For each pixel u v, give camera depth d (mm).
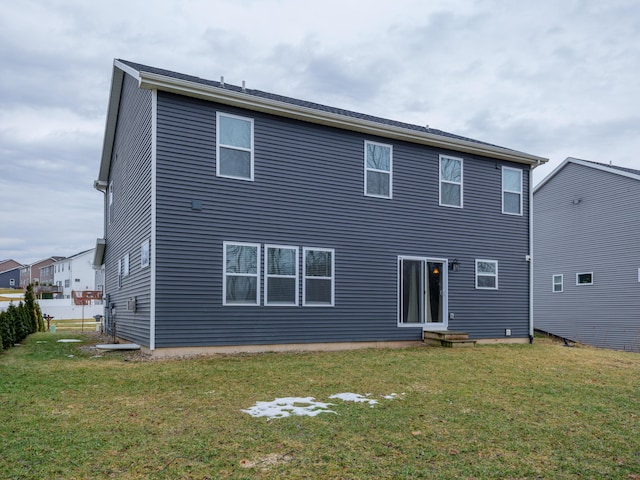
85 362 8500
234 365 8352
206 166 9805
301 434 4727
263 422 5086
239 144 10211
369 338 11578
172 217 9398
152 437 4527
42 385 6473
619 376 8578
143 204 10242
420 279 12539
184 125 9641
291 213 10711
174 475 3703
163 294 9211
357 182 11641
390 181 12133
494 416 5629
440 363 9234
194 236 9586
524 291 14312
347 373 7934
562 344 14516
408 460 4168
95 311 34500
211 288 9688
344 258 11359
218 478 3676
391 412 5633
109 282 16250
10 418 4957
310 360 9133
